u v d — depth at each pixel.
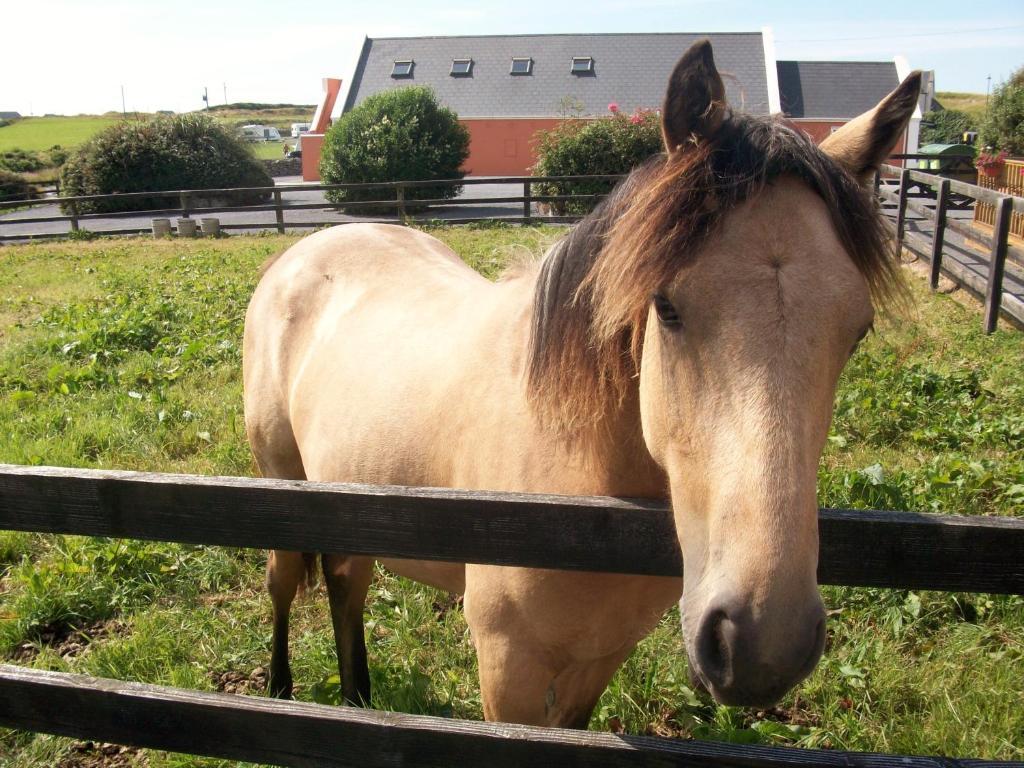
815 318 1.28
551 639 1.84
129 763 2.61
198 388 5.85
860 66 32.66
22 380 5.96
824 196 1.39
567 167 16.12
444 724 1.44
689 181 1.35
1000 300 6.83
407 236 3.25
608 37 33.28
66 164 22.06
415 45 33.94
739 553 1.17
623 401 1.66
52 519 1.59
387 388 2.32
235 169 22.45
